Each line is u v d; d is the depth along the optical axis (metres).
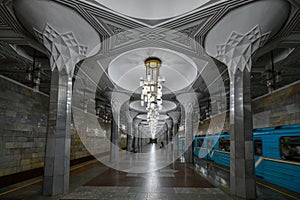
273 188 6.84
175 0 4.42
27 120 8.91
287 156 6.77
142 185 7.11
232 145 5.98
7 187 6.71
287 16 4.45
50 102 5.96
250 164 5.58
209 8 4.29
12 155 7.83
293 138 6.55
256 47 5.36
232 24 4.80
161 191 6.32
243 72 5.86
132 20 4.72
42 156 9.93
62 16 4.47
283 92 9.40
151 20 4.75
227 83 9.52
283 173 6.87
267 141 7.87
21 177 8.12
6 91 7.70
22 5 4.10
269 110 10.45
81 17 4.60
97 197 5.62
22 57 6.70
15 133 8.09
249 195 5.45
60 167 5.82
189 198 5.60
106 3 4.26
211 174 9.42
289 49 6.28
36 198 5.41
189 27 5.00
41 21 4.56
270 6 4.14
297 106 8.48
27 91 9.01
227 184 7.30
